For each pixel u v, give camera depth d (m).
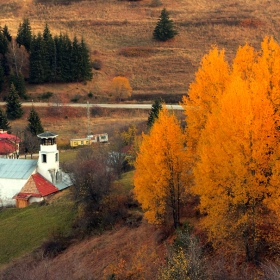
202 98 40.66
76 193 60.00
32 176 72.94
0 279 45.56
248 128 29.94
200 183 33.50
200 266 29.19
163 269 30.75
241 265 31.81
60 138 119.31
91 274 41.25
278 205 28.81
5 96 145.88
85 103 144.75
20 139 110.69
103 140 114.75
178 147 39.41
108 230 53.34
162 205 40.25
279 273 26.17
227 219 32.06
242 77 38.91
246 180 30.38
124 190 60.84
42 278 40.22
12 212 68.31
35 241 57.12
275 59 34.19
